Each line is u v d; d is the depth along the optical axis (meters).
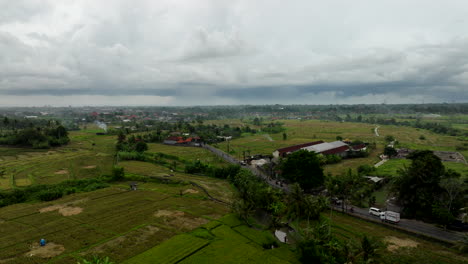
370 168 123.94
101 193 98.94
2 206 86.38
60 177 116.69
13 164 138.75
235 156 165.75
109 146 197.25
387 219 73.62
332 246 54.72
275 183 109.62
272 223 71.25
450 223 68.56
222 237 65.50
